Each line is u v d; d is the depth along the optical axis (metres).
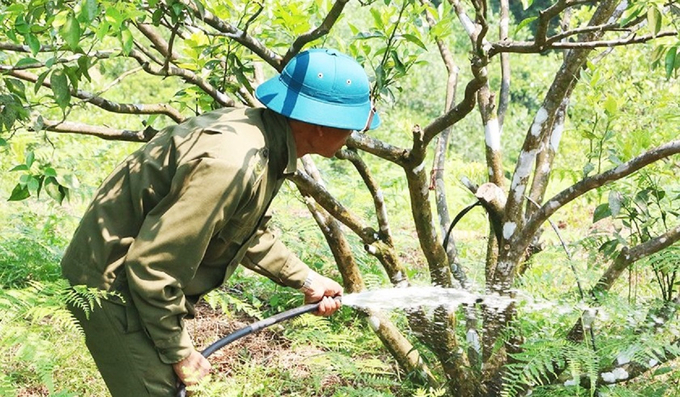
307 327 4.49
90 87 7.36
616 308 3.48
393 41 3.59
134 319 2.81
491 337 3.69
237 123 2.83
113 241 2.81
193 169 2.69
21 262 5.28
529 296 3.67
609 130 4.02
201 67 3.67
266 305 5.18
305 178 3.63
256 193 2.80
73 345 4.04
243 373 4.12
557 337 3.77
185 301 2.90
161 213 2.72
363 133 3.54
